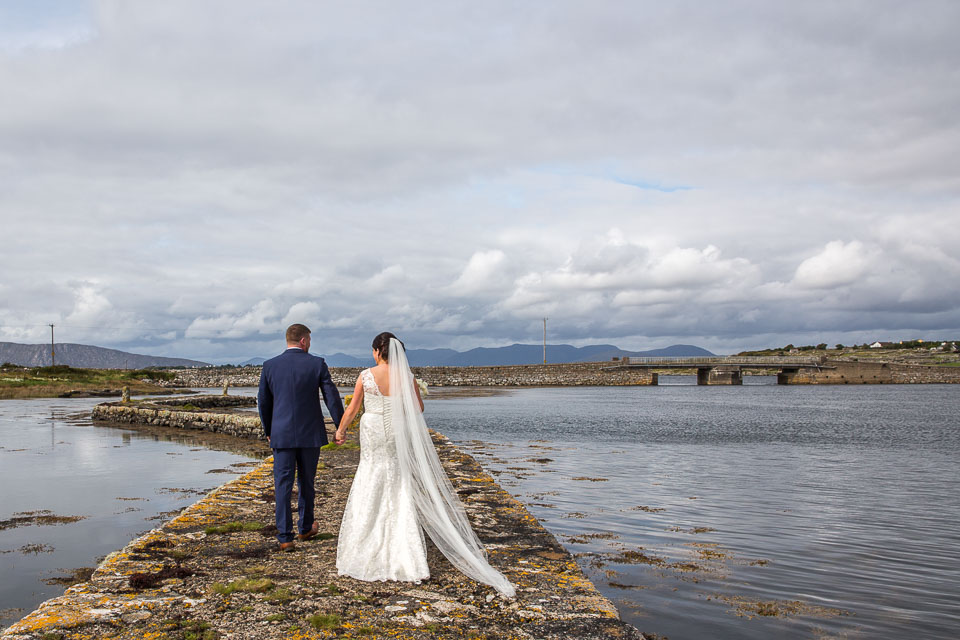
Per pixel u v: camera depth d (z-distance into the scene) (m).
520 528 7.16
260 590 4.95
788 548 9.72
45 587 7.65
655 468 18.67
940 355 170.75
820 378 115.50
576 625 4.36
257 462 19.16
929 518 12.07
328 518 7.60
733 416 42.19
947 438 28.81
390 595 4.91
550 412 45.06
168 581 5.20
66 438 26.67
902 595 7.61
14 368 82.88
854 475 17.86
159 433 29.33
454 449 14.62
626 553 9.31
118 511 12.02
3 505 12.61
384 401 5.70
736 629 6.51
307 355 6.39
